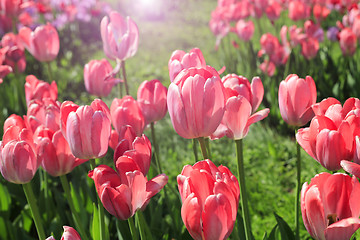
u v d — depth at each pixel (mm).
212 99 529
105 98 2133
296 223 719
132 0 4375
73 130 573
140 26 3840
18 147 587
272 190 1257
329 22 2832
